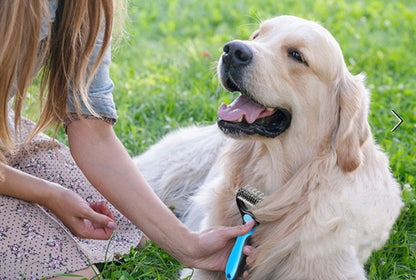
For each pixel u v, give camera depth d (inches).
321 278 59.7
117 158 59.7
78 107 57.5
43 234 58.5
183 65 110.2
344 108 59.7
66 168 66.4
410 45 128.2
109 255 63.4
